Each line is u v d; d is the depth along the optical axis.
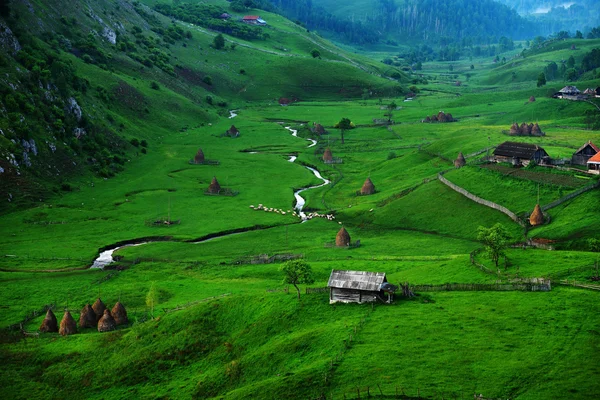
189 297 126.00
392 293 103.44
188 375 99.81
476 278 112.06
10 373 105.94
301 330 100.38
